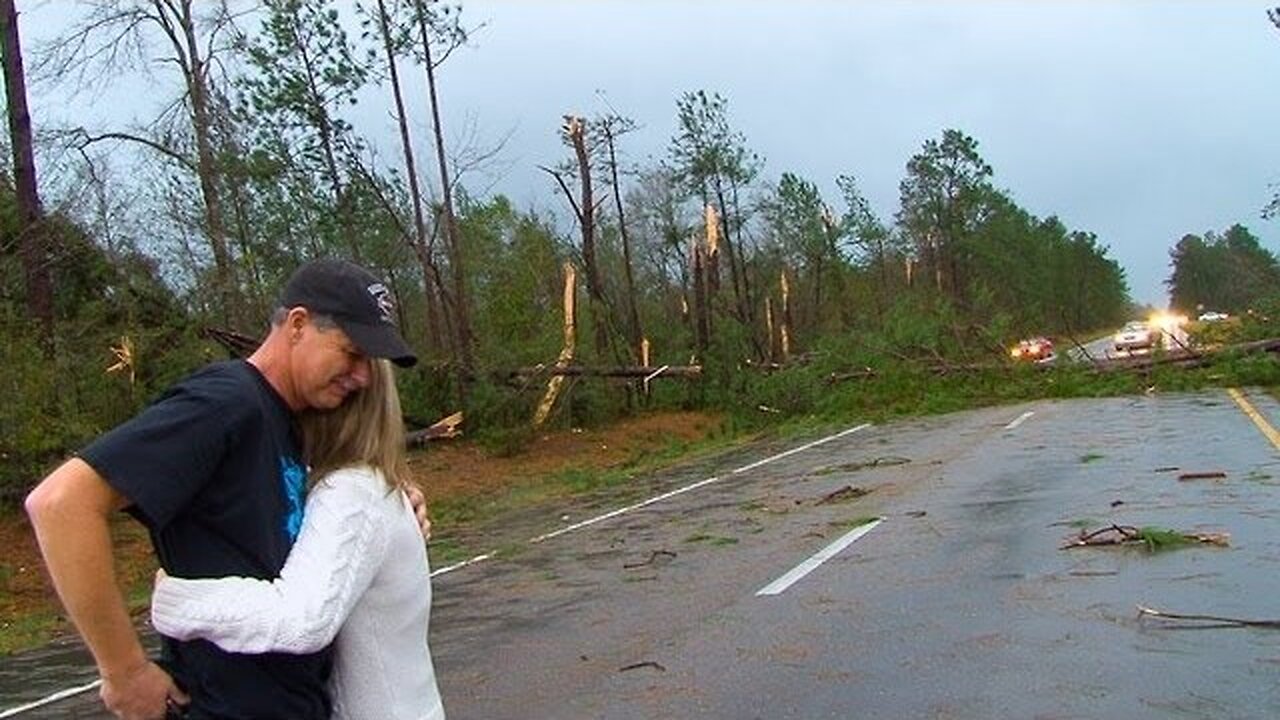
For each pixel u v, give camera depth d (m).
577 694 6.61
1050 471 14.59
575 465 24.47
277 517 2.50
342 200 28.42
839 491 14.62
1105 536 9.68
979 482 14.29
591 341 32.34
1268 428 17.09
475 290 34.59
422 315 34.91
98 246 21.55
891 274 74.00
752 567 10.22
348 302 2.60
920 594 8.29
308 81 27.56
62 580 2.26
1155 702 5.46
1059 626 6.98
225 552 2.46
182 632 2.40
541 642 8.10
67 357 17.30
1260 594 7.27
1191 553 8.70
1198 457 14.49
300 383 2.60
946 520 11.59
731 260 43.56
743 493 16.44
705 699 6.23
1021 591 8.03
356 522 2.52
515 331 31.39
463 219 35.03
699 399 32.84
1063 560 8.95
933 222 73.25
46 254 19.22
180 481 2.37
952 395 29.66
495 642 8.26
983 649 6.65
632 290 37.06
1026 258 81.88
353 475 2.57
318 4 27.27
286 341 2.60
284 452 2.56
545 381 28.42
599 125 37.59
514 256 35.94
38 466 16.73
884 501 13.56
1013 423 22.44
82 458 2.31
